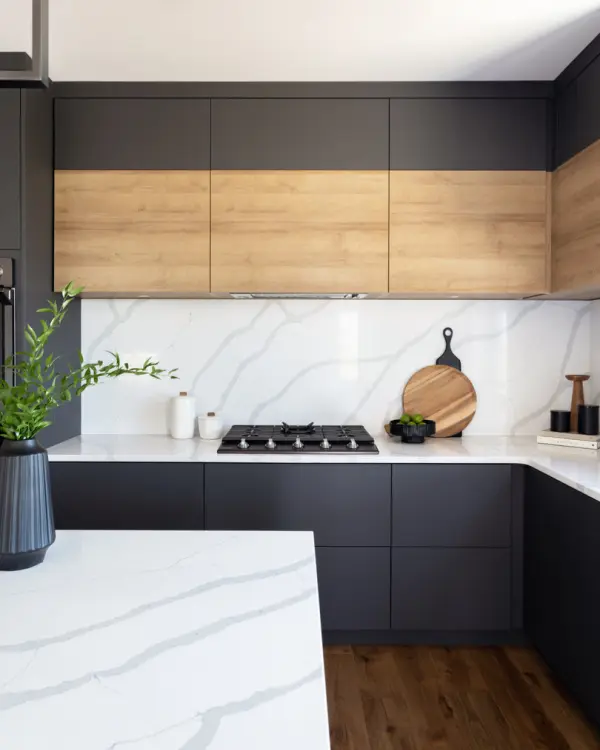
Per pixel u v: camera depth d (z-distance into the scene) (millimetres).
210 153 2729
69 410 3018
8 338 2439
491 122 2730
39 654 901
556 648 2295
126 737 702
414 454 2623
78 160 2727
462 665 2529
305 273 2742
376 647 2686
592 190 2350
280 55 2475
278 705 766
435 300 3172
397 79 2701
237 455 2598
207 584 1184
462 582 2613
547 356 3178
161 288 2740
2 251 2455
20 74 1112
